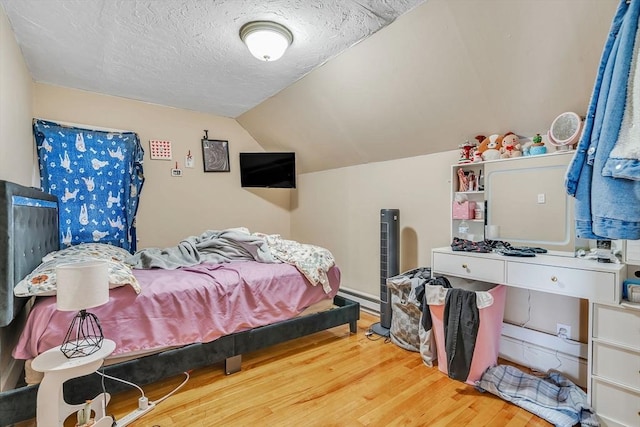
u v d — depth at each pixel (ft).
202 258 8.70
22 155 7.70
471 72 6.57
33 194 6.10
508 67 6.13
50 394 4.09
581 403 5.32
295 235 14.74
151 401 5.84
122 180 10.60
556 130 6.37
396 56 7.06
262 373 6.90
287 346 8.26
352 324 9.04
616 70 3.43
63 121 9.73
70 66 8.37
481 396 6.06
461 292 6.50
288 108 10.87
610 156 3.41
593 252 6.12
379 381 6.57
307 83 9.20
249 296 7.23
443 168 8.97
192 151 12.30
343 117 9.89
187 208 12.23
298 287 8.06
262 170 13.34
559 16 5.01
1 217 4.44
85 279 4.32
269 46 6.67
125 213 10.64
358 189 11.65
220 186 13.05
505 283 6.37
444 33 6.09
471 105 7.28
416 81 7.42
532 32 5.40
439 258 7.59
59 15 6.16
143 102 11.16
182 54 7.71
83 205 9.92
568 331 6.72
